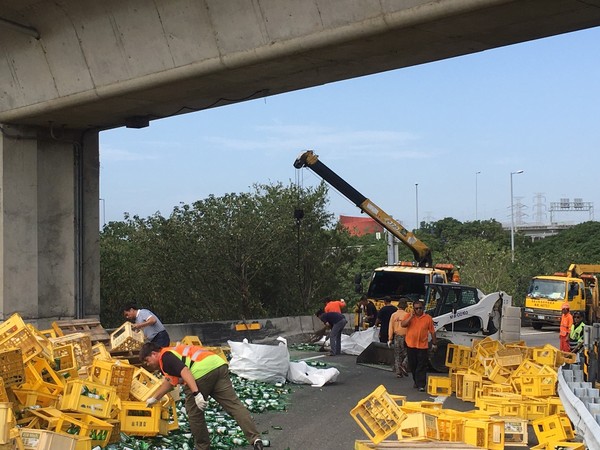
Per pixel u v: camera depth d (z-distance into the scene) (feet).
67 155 68.59
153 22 49.32
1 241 64.59
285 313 107.65
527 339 107.86
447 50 45.65
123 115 61.67
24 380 30.14
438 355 63.26
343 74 50.83
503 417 34.50
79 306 68.74
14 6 52.95
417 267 82.64
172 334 71.92
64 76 56.13
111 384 33.40
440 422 31.94
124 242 101.40
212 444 32.63
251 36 45.65
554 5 37.65
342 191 89.61
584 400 30.07
